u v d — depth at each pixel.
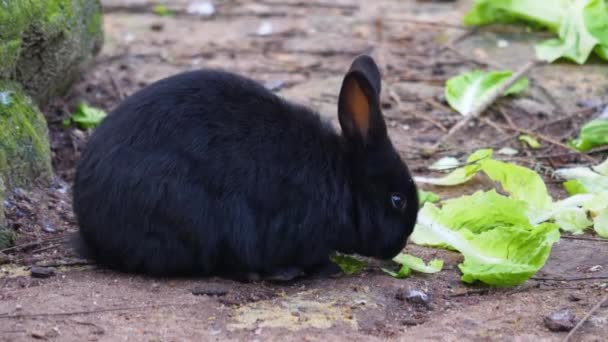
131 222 9.66
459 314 9.19
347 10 21.48
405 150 14.20
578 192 12.38
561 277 10.16
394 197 10.38
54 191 12.13
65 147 13.74
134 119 9.81
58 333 8.42
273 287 9.99
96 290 9.44
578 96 15.92
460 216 11.17
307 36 19.55
